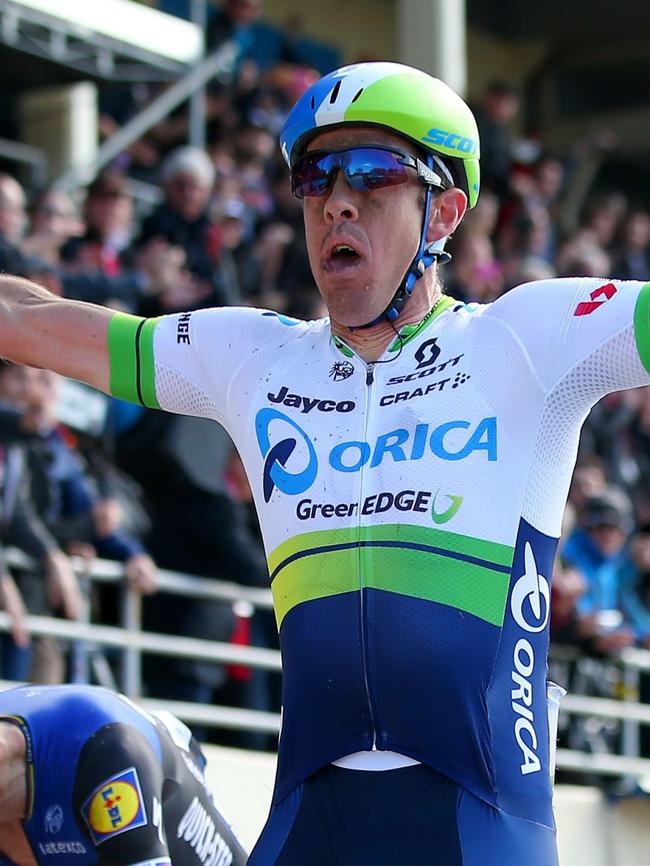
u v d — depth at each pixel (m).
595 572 10.27
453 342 3.54
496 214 14.24
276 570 3.50
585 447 11.88
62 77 12.98
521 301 3.52
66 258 9.85
